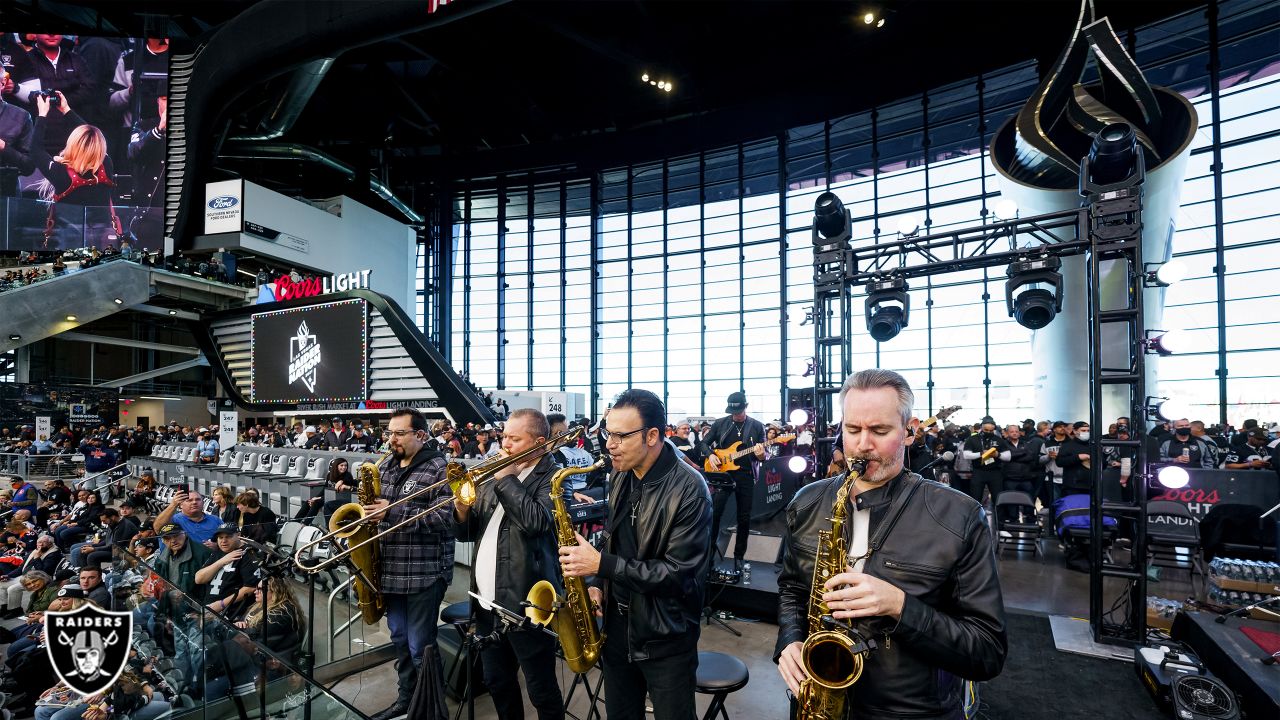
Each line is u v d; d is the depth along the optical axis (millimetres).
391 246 21156
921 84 13938
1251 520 4496
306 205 18688
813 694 1334
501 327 19672
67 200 18953
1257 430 7008
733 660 2084
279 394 15438
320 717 1579
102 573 3344
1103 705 2713
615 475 1973
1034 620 3781
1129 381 3369
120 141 19297
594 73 17094
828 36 14672
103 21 20359
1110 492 5332
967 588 1238
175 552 4012
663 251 17641
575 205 19141
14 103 18703
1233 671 2512
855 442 1316
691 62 15891
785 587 1514
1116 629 3420
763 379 16250
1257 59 10602
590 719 2469
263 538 4219
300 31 12648
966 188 13484
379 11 11586
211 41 14922
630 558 1813
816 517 1449
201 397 21844
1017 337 12781
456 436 10109
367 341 13805
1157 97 6988
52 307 15391
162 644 2381
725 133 16594
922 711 1248
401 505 2598
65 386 16781
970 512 1274
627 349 18031
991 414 12984
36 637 3867
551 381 19062
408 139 20625
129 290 16406
